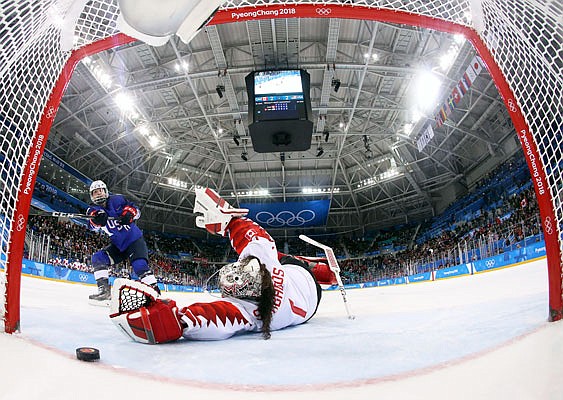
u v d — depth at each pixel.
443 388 1.10
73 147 21.28
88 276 15.32
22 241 1.91
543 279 6.12
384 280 23.58
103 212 3.95
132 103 17.31
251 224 2.77
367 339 1.99
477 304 3.45
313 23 15.07
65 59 2.28
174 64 16.36
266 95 14.29
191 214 32.75
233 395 1.13
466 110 18.95
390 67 16.09
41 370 1.24
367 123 21.41
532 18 1.81
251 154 26.92
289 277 2.90
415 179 28.11
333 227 34.38
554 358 1.20
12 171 1.90
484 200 23.14
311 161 28.23
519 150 20.45
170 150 24.67
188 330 2.08
